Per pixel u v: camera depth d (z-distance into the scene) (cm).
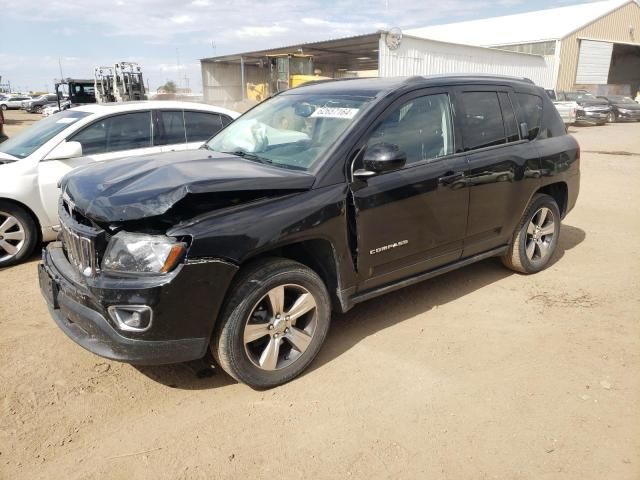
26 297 446
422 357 352
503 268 521
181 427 281
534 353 357
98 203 275
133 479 245
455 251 409
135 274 265
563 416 290
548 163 470
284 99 430
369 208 335
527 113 465
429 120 381
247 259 289
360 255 339
